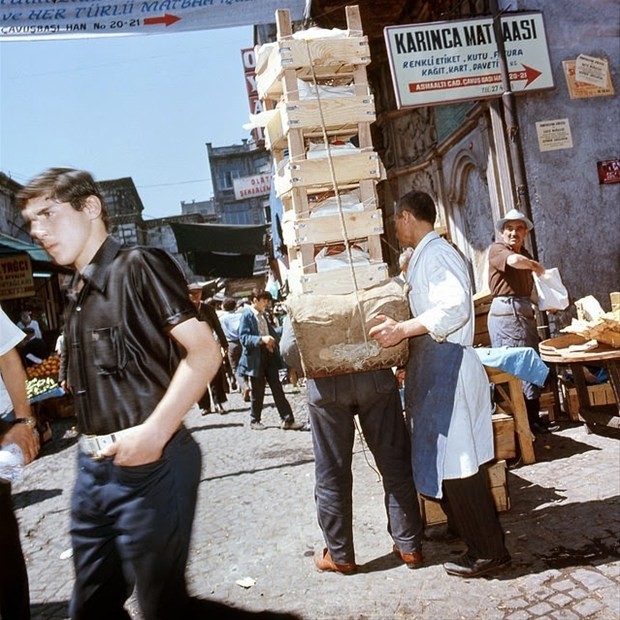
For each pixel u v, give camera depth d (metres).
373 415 3.36
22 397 2.85
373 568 3.53
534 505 4.12
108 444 1.89
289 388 12.25
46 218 2.02
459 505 3.21
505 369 4.82
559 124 6.77
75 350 2.01
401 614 3.02
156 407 1.95
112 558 2.09
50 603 3.68
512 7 6.73
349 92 3.24
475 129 8.05
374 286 3.19
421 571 3.42
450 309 3.02
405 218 3.36
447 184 9.57
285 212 3.49
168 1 6.73
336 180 3.22
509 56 6.60
